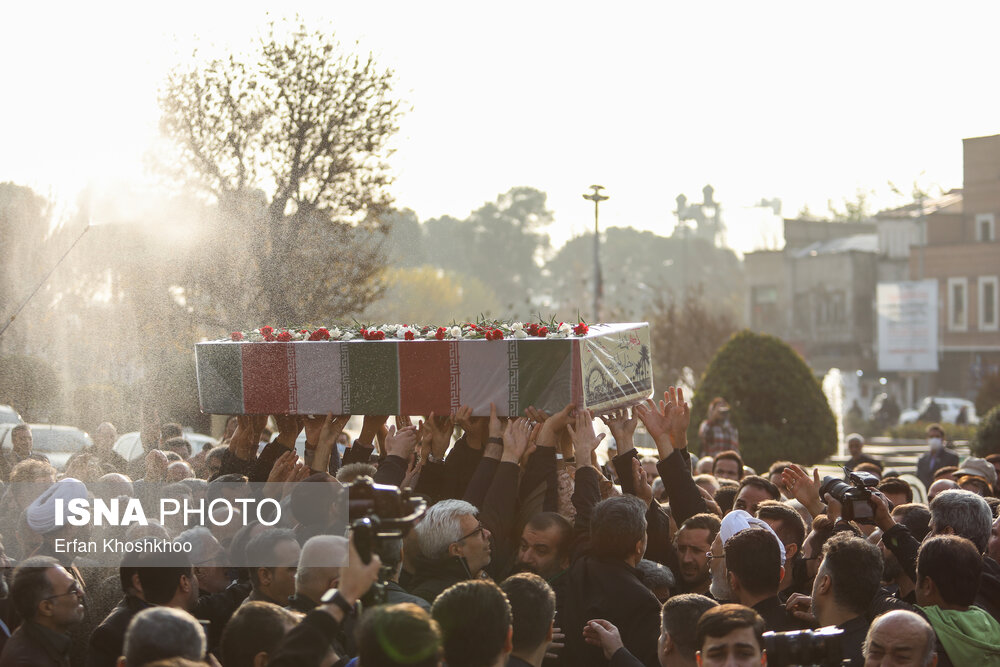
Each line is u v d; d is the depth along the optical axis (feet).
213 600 15.48
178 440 24.81
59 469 25.26
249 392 20.39
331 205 36.27
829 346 184.34
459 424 19.60
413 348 19.34
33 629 14.28
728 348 73.51
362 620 10.52
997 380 131.34
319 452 19.90
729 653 11.48
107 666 13.93
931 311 158.10
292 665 10.36
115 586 17.70
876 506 16.57
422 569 15.71
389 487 11.46
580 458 17.87
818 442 71.77
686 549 17.53
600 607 15.19
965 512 17.58
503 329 19.81
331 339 20.40
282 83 35.55
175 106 33.55
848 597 14.43
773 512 18.26
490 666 11.56
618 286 306.35
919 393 168.66
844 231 205.36
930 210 179.52
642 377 22.04
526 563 16.35
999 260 164.35
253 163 35.01
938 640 14.53
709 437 52.90
